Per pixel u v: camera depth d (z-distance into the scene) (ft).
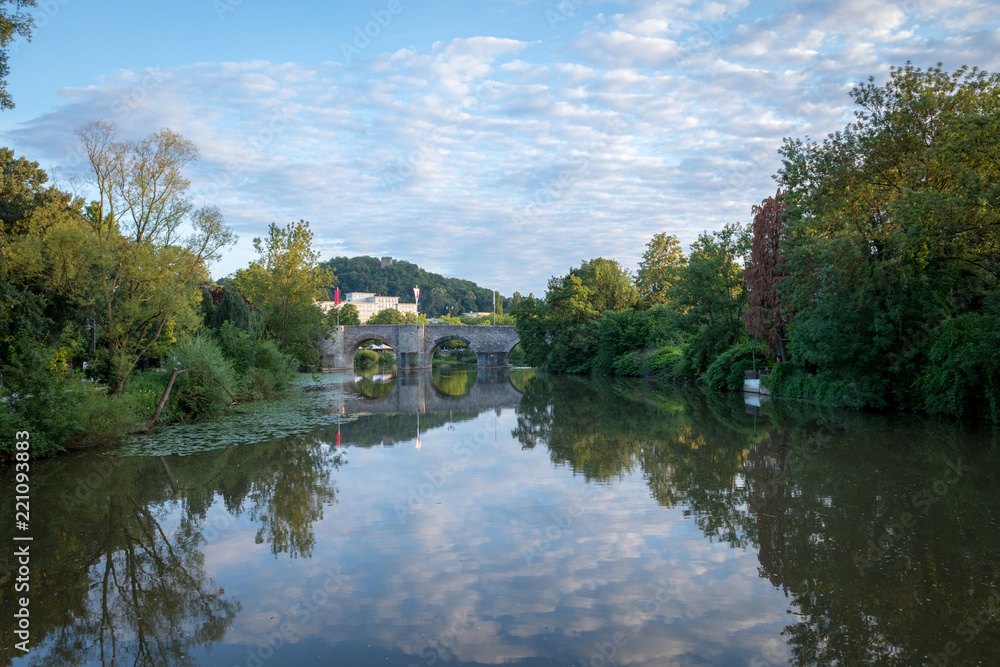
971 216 65.00
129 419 66.28
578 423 83.30
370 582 29.22
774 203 110.32
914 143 77.25
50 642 24.88
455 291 634.02
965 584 28.19
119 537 37.11
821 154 85.46
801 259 86.99
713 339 141.69
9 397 57.98
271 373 118.21
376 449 63.67
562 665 21.84
